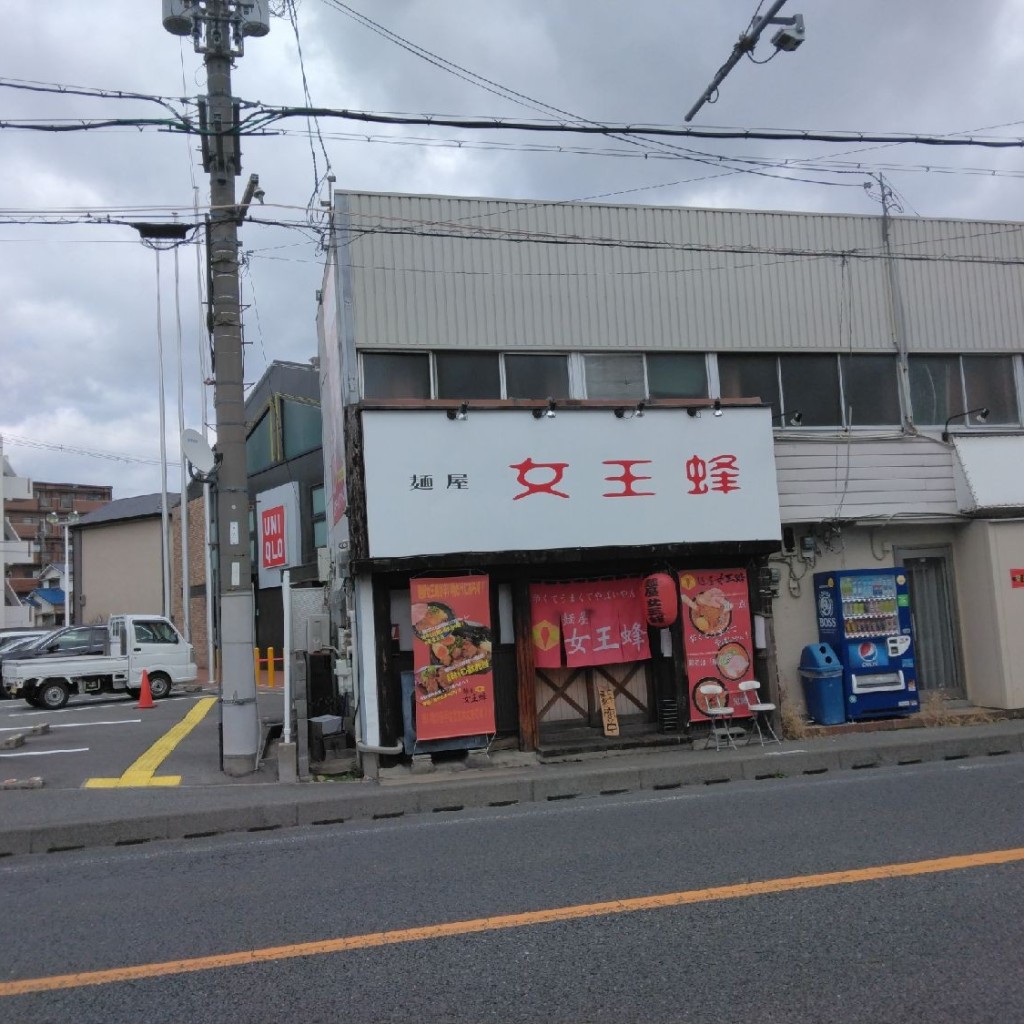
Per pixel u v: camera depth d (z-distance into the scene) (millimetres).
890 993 4098
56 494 77188
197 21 10023
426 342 11531
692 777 9609
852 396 13234
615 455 10953
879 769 9820
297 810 8375
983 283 13953
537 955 4672
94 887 6336
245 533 10430
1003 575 12664
